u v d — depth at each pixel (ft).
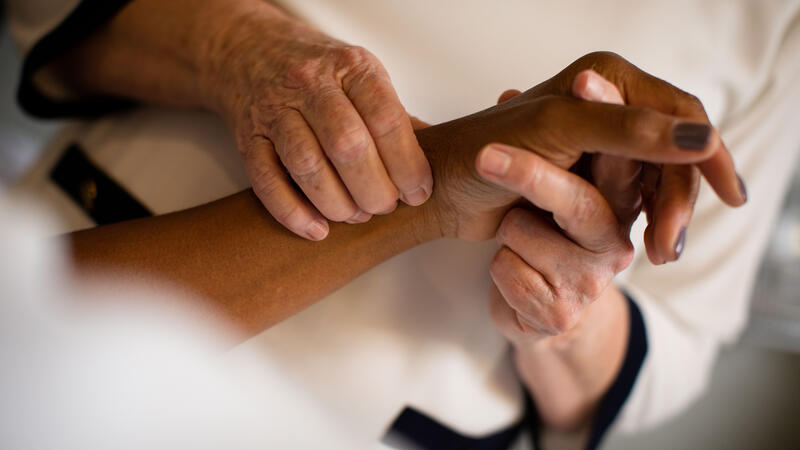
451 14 2.05
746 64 2.23
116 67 2.20
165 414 1.58
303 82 1.78
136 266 1.80
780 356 3.80
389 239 1.87
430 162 1.76
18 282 1.46
